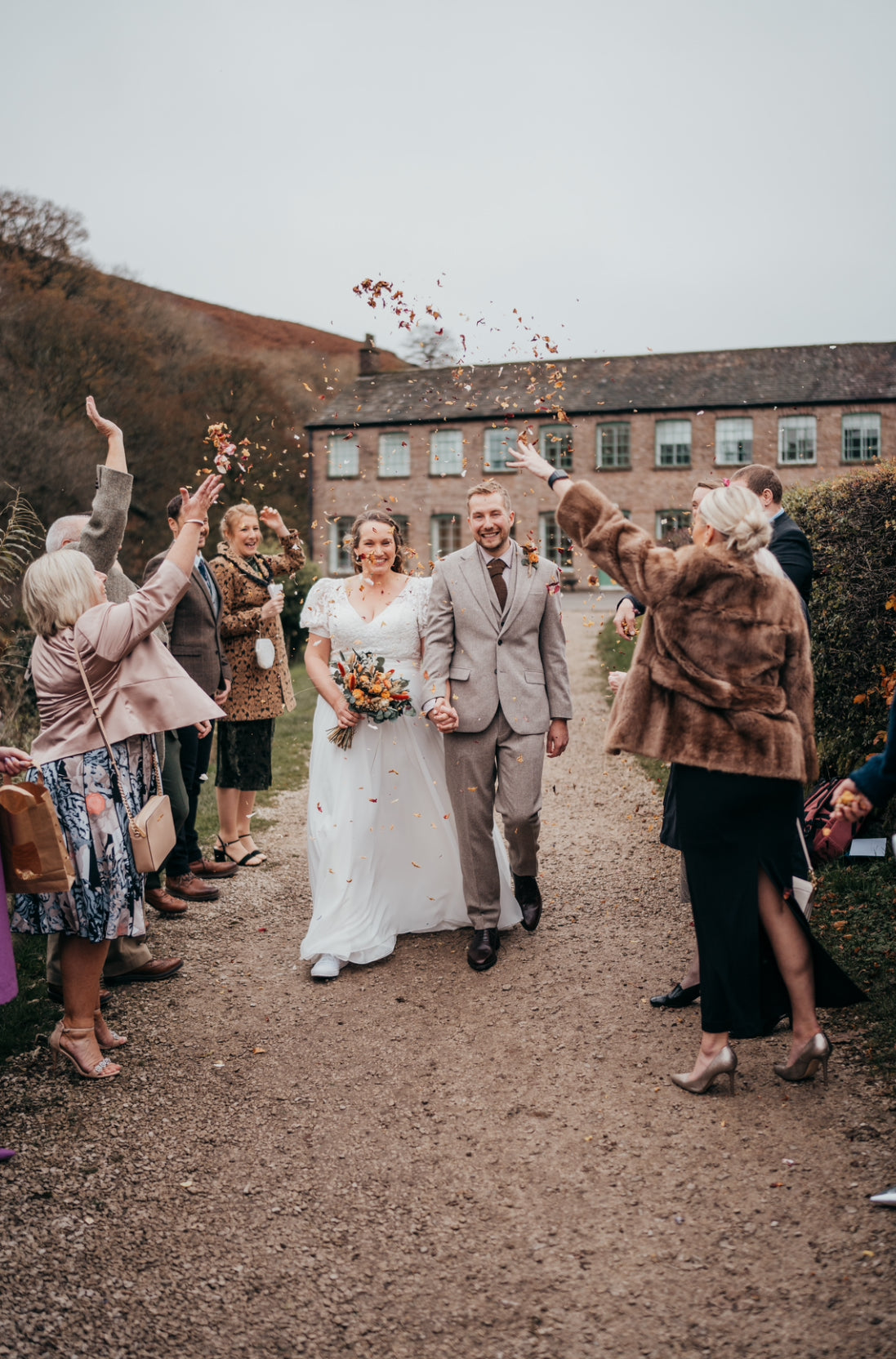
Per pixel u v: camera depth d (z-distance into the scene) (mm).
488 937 4414
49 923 3396
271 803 7699
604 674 14891
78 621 3506
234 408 36094
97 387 28781
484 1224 2689
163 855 3611
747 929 3143
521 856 4617
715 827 3098
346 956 4375
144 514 29688
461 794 4398
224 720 5793
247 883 5648
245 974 4426
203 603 5355
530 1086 3383
